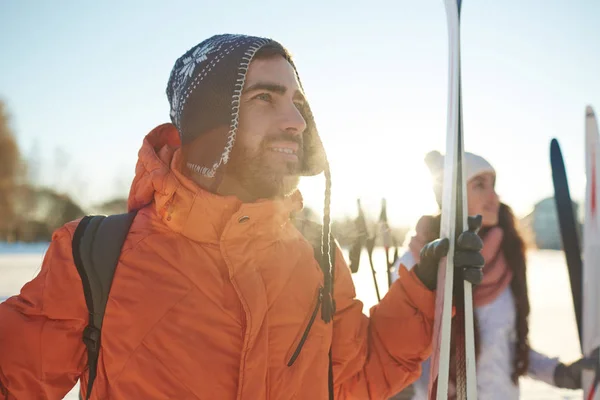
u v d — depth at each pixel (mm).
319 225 1479
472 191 2318
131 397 1126
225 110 1231
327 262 1346
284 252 1306
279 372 1209
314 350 1281
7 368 1146
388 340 1413
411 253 2246
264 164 1259
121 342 1150
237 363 1161
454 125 1434
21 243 34406
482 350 2154
